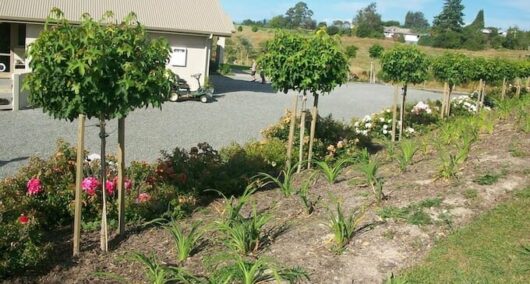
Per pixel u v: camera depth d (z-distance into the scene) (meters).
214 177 6.95
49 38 3.95
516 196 5.56
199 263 4.48
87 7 18.58
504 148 7.51
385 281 4.08
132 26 4.46
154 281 3.97
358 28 77.81
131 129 12.19
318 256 4.44
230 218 4.84
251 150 8.29
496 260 4.32
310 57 7.21
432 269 4.22
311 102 19.88
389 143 9.31
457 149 7.83
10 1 17.30
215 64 32.44
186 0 20.55
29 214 5.04
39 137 10.68
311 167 8.41
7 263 4.23
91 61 3.86
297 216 5.52
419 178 6.39
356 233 4.87
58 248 4.94
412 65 11.18
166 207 5.90
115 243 5.09
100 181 5.76
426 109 13.93
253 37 64.62
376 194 5.66
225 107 16.86
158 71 4.40
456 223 4.99
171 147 10.63
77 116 4.43
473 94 20.62
